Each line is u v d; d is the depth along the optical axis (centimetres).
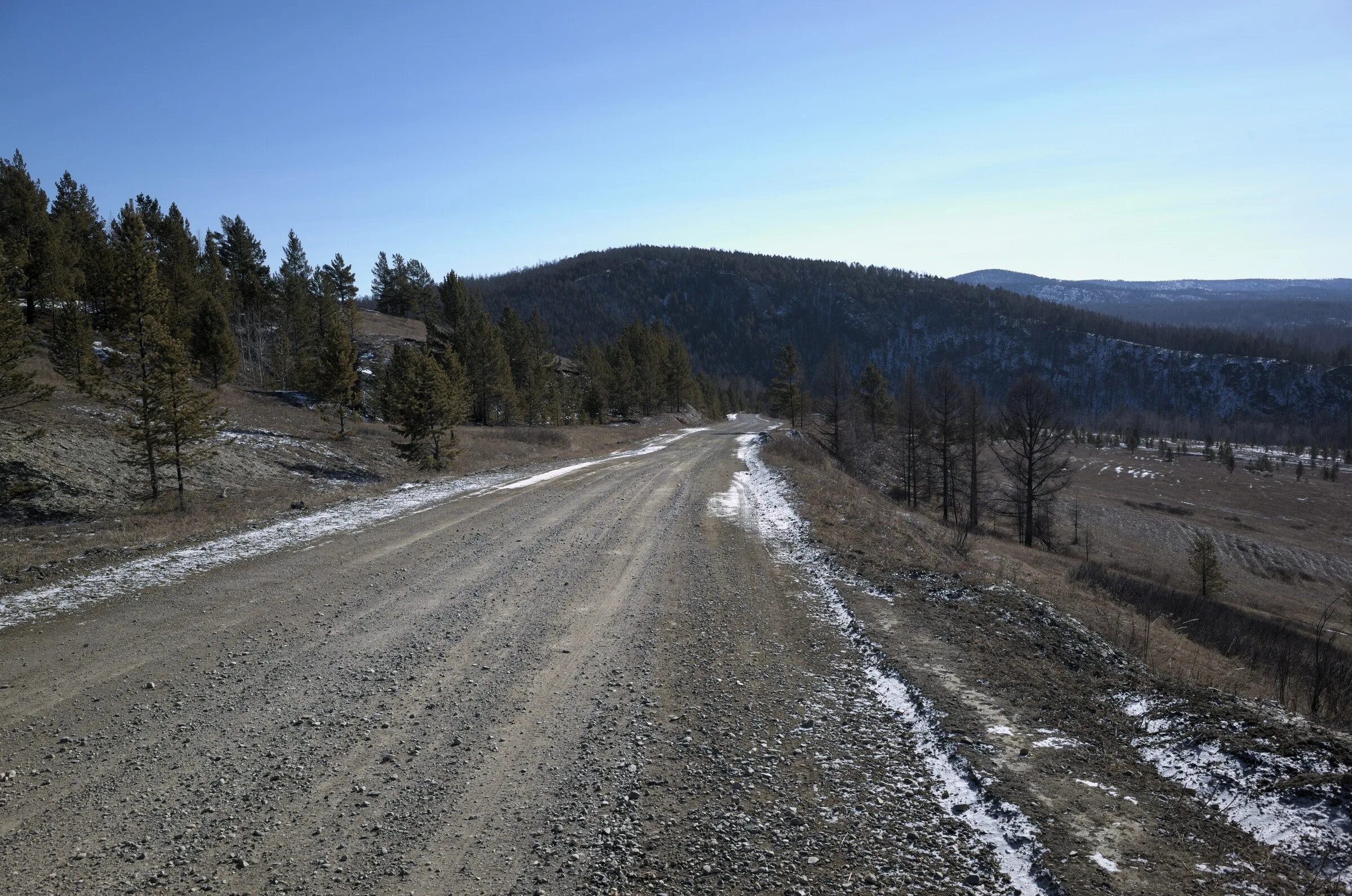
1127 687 625
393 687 650
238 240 6144
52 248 3522
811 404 8812
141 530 1437
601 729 567
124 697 621
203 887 375
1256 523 6875
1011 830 415
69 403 2400
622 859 400
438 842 418
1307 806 411
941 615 844
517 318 6488
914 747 532
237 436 2611
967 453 4638
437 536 1366
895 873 381
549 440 4172
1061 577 2061
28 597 909
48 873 386
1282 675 823
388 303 8938
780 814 443
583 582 1035
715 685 657
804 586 1016
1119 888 357
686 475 2520
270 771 500
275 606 893
